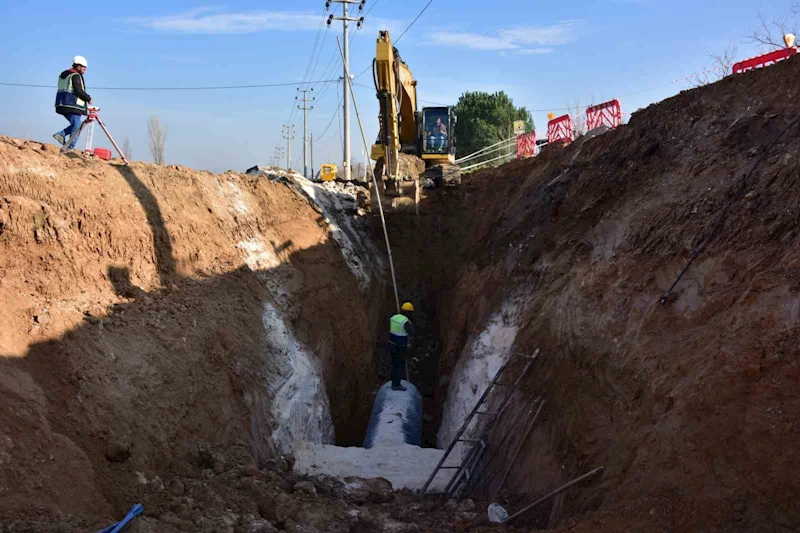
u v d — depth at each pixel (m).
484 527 7.33
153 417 7.21
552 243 12.85
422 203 20.64
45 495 5.11
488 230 17.30
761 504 4.78
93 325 7.52
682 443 5.63
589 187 12.88
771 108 9.57
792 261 6.37
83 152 11.26
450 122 22.31
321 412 12.44
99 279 8.64
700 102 11.49
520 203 16.44
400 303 19.12
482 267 15.86
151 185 11.23
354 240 18.88
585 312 9.49
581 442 7.56
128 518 5.29
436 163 22.61
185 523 5.77
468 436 11.11
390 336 14.27
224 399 8.93
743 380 5.70
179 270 10.53
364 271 18.14
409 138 22.33
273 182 16.61
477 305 14.90
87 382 6.64
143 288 9.39
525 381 10.09
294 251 14.84
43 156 9.30
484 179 20.88
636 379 7.31
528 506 7.09
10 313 6.66
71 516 5.00
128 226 9.70
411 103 20.97
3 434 5.19
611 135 13.72
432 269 19.55
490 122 51.12
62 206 8.67
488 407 10.91
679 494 5.25
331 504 7.91
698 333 6.93
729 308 6.76
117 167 10.84
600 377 8.09
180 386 8.05
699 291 7.55
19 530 4.58
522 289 12.97
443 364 15.44
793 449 4.90
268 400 10.33
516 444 9.30
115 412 6.66
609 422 7.36
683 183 9.84
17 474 5.04
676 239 8.68
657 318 7.92
